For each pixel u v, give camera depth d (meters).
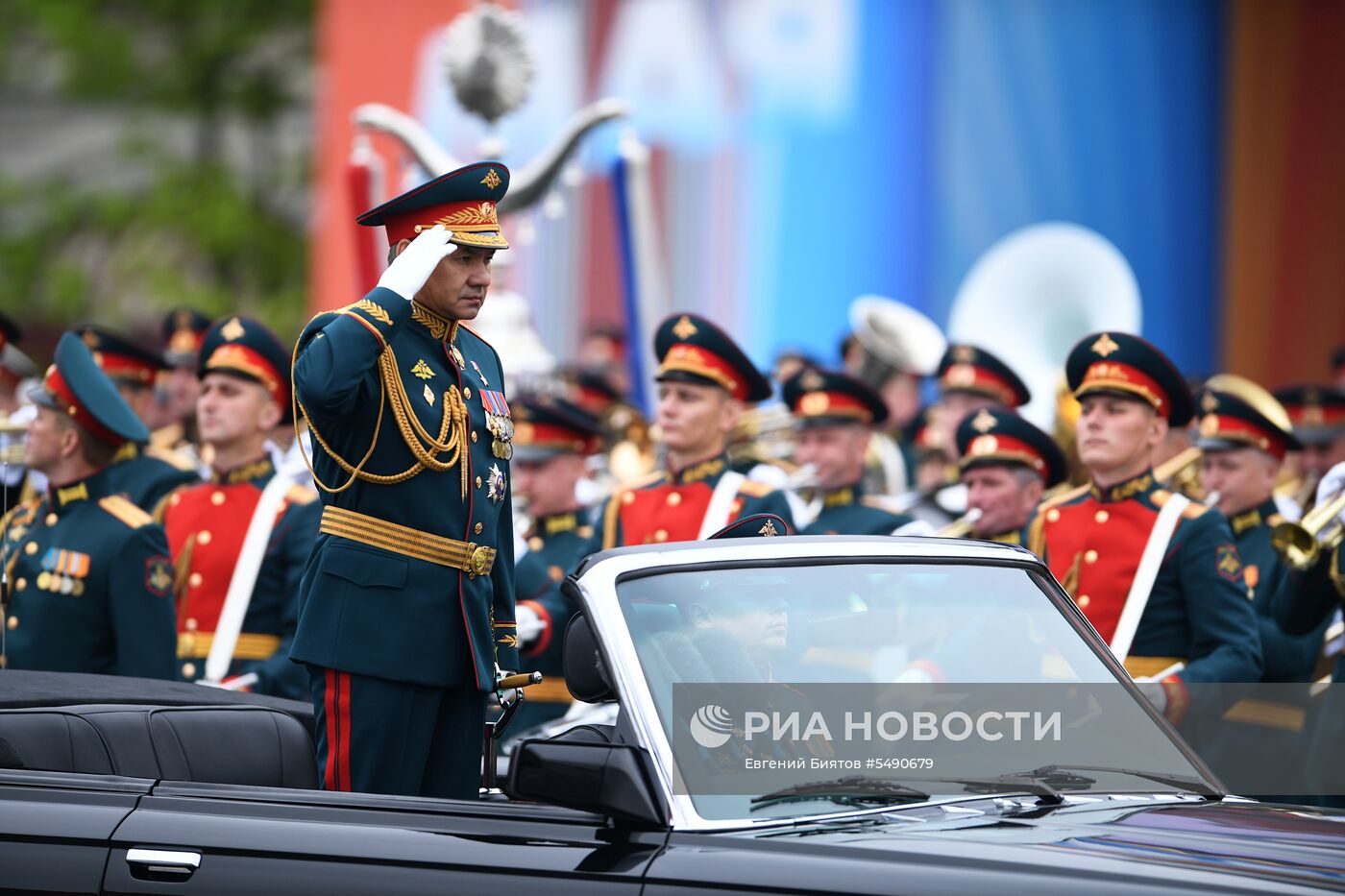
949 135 61.09
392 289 18.94
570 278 60.41
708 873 13.60
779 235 61.34
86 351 28.36
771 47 61.03
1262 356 61.47
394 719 19.20
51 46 115.44
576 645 15.61
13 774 16.73
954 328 61.31
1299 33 60.97
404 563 19.30
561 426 36.72
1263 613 30.92
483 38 39.94
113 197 112.50
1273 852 13.62
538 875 14.20
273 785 19.58
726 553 16.22
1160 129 61.16
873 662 15.88
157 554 28.08
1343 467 27.94
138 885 15.40
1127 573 26.81
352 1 57.88
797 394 36.47
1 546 24.20
